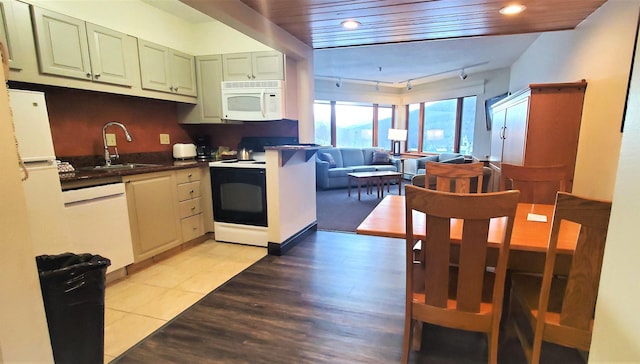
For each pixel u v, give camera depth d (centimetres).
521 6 228
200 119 366
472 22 263
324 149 713
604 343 74
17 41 205
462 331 186
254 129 388
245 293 231
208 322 196
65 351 136
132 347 173
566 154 264
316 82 720
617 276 69
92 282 140
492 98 590
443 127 741
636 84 64
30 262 84
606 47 222
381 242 338
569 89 256
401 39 313
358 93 775
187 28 352
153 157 345
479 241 118
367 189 613
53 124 255
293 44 305
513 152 319
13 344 82
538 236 136
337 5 226
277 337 181
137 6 295
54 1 228
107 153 290
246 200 324
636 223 63
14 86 227
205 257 299
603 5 226
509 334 174
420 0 216
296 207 335
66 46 232
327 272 266
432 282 130
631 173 65
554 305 133
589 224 104
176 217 303
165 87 319
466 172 220
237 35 343
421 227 151
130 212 255
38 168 182
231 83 338
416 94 789
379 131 846
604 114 224
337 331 186
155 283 246
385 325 191
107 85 264
